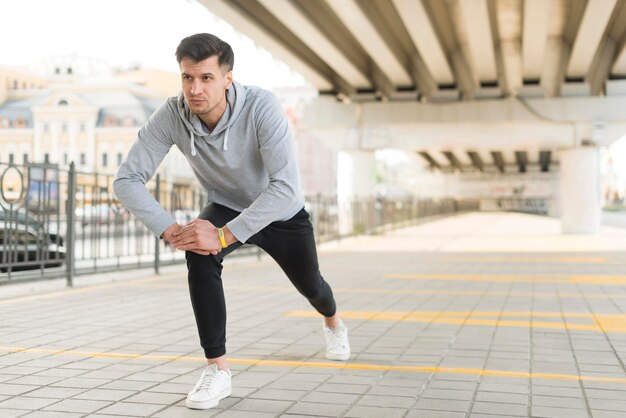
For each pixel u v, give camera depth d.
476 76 25.80
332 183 127.75
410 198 34.50
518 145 26.06
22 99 81.81
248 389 3.56
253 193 3.45
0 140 79.31
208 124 3.24
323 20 18.50
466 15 17.44
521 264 12.34
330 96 27.48
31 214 8.25
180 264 12.23
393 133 27.06
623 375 3.91
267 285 8.95
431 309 6.68
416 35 19.41
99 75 96.25
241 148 3.26
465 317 6.14
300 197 3.54
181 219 11.78
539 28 18.58
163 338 5.06
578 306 6.89
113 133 78.12
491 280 9.58
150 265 10.98
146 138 3.28
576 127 25.33
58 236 8.67
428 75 26.92
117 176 3.27
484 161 63.28
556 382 3.74
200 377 3.64
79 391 3.51
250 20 16.97
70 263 8.73
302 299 7.45
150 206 3.23
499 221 40.84
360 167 27.86
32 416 3.07
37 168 8.29
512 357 4.39
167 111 3.27
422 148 27.23
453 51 24.67
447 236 23.75
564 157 25.88
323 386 3.63
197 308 3.32
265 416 3.09
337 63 22.73
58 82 89.00
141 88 83.69
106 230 9.82
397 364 4.18
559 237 22.95
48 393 3.47
